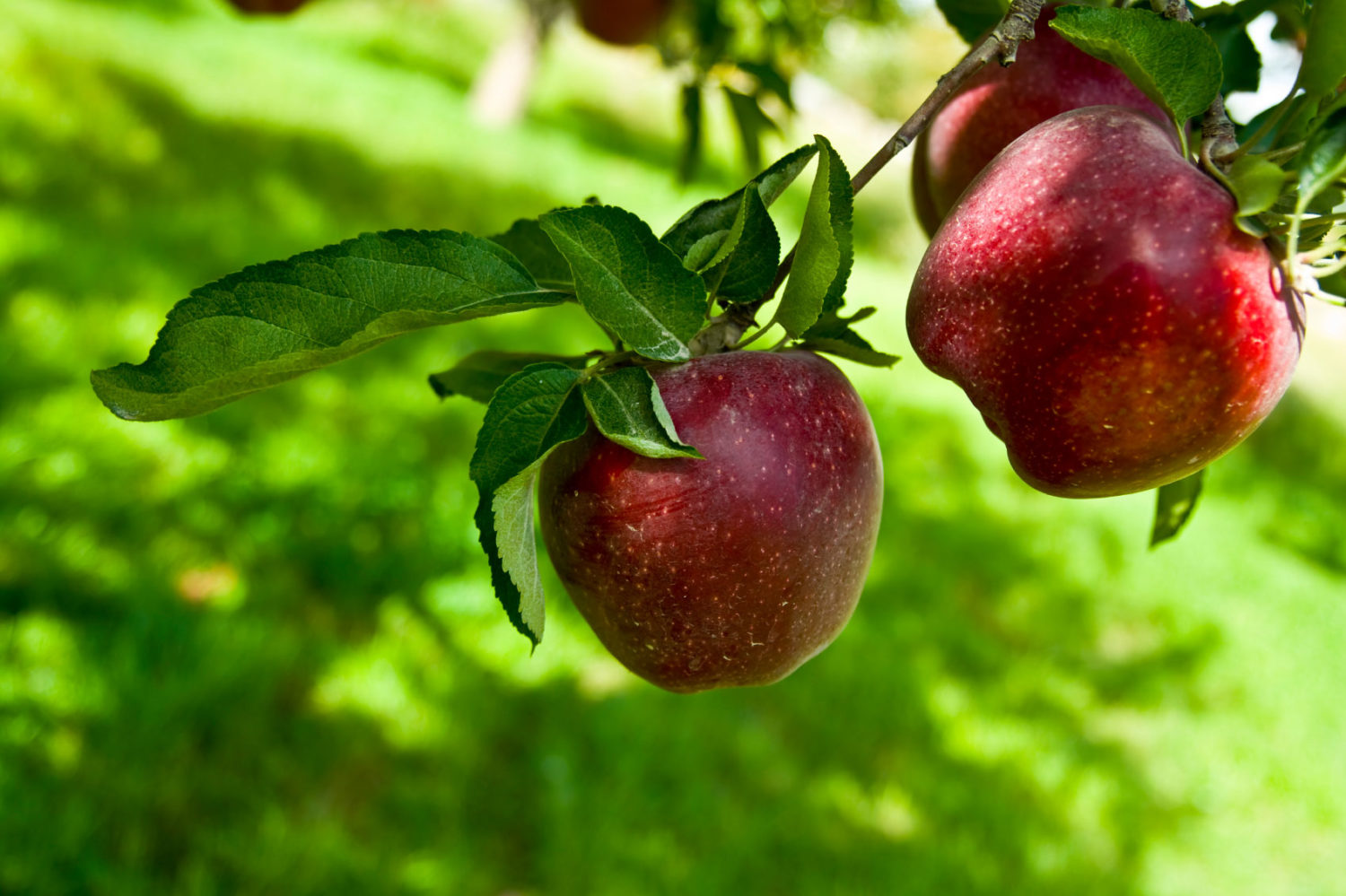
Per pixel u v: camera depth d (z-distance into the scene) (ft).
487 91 22.04
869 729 7.15
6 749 4.97
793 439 2.18
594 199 2.15
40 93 12.80
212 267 10.39
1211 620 10.36
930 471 11.65
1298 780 8.14
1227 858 7.14
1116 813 7.16
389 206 14.20
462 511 7.70
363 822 5.46
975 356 2.15
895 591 8.91
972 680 8.11
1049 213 2.11
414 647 6.51
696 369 2.18
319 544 7.01
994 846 6.52
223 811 5.24
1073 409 2.13
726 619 2.19
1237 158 2.10
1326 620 11.20
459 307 2.09
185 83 16.11
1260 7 2.30
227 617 6.17
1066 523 11.51
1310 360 22.56
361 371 9.32
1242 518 13.69
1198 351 2.09
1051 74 2.30
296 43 23.38
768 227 2.15
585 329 12.09
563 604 7.23
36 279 8.87
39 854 4.64
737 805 6.28
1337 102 2.02
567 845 5.59
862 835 6.31
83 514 6.48
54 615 5.78
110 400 2.07
